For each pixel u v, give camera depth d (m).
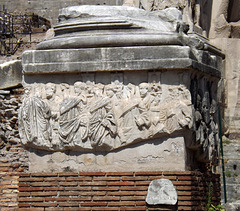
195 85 11.12
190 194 10.62
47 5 19.11
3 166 12.70
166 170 10.73
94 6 11.23
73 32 11.15
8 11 19.14
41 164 11.16
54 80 11.12
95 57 10.86
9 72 13.22
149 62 10.71
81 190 10.87
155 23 11.12
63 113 10.95
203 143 11.41
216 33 15.67
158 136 10.76
